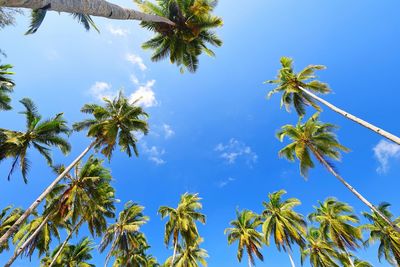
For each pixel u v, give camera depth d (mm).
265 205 34375
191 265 37625
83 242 34688
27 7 4770
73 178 24250
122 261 37406
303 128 27797
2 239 15719
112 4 8086
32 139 21328
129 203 36781
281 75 25453
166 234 33062
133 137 25078
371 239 32594
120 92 25156
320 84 24641
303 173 26062
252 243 34125
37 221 26047
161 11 16750
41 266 35062
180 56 20266
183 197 36438
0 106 22125
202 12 17172
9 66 21531
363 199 23250
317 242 39250
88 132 22250
